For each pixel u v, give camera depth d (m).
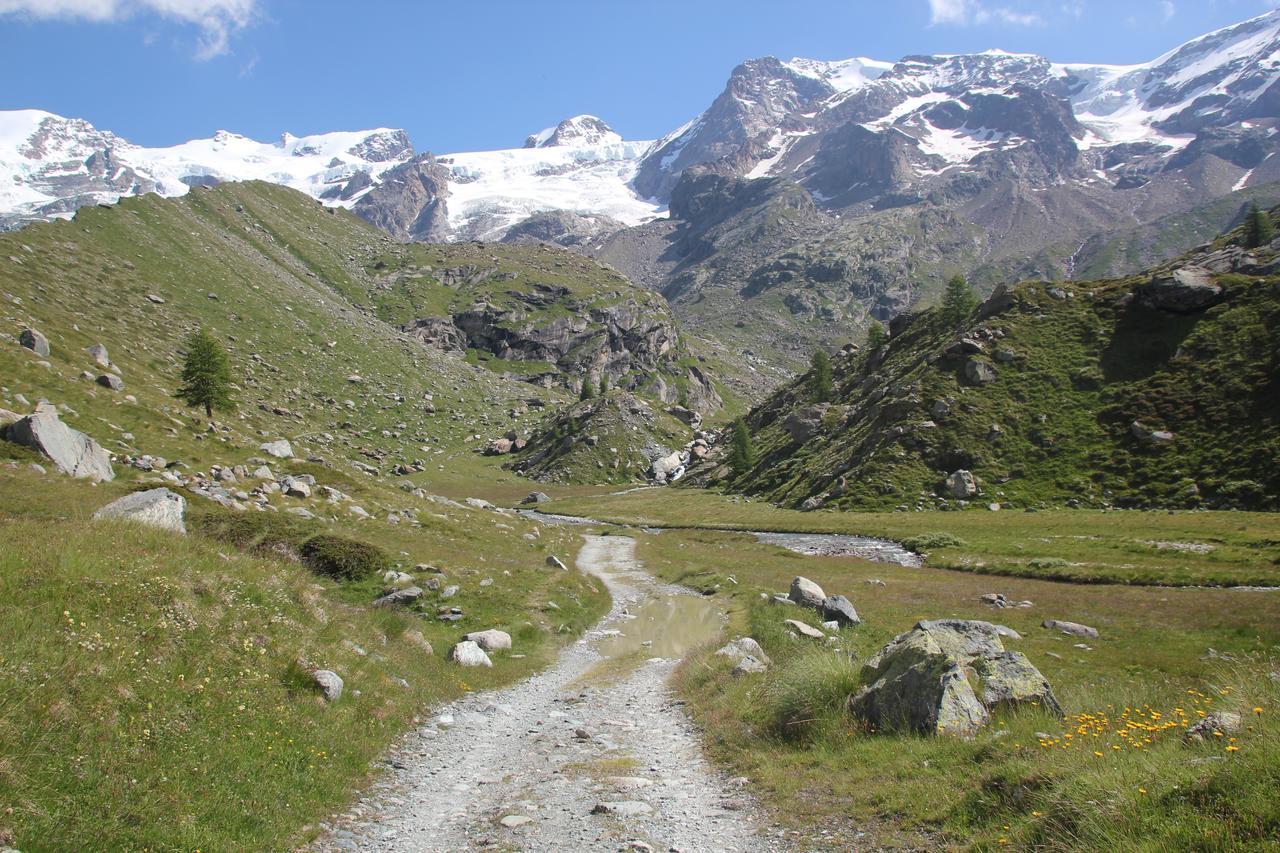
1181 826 7.45
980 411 97.19
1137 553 53.94
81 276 129.62
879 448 100.44
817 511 95.12
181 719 11.56
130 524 17.94
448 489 138.50
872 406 120.50
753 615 32.06
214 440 53.97
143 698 11.44
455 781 13.71
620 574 57.50
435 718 17.83
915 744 12.95
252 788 10.95
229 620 15.34
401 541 41.78
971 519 77.31
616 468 169.25
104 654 11.80
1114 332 100.62
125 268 152.88
